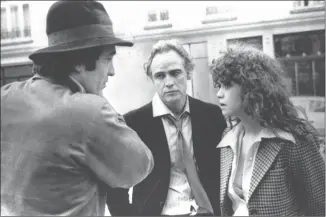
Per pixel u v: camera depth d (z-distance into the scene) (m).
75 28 0.91
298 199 1.06
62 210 0.89
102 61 0.95
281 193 1.00
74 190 0.89
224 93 1.08
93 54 0.92
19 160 0.88
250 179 1.06
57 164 0.85
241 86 1.05
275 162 1.01
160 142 1.38
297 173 1.01
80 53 0.90
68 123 0.83
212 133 1.36
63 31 0.91
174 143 1.37
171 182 1.38
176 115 1.38
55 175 0.86
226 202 1.14
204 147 1.36
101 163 0.87
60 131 0.84
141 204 1.37
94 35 0.91
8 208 0.92
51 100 0.86
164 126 1.38
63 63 0.90
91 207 0.94
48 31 0.94
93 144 0.85
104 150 0.86
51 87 0.89
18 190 0.89
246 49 1.10
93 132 0.84
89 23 0.92
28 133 0.86
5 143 0.90
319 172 1.01
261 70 1.04
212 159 1.35
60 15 0.91
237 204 1.11
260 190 1.02
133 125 1.40
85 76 0.93
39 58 0.92
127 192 1.37
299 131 1.02
